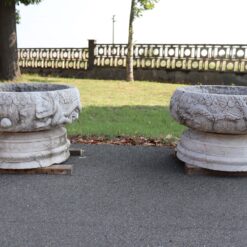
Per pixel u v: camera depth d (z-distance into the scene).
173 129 6.45
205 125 3.97
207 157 4.10
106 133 6.04
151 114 7.89
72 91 4.25
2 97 3.78
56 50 16.95
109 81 14.95
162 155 4.96
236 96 3.84
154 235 2.93
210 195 3.67
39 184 3.87
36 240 2.83
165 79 15.10
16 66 14.29
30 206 3.37
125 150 5.16
